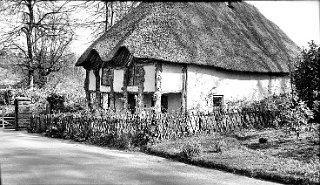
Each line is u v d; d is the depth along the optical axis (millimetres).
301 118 11867
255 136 13094
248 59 20109
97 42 21078
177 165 9906
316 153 9984
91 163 9859
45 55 35094
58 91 30406
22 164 9523
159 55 16547
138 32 17594
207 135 13953
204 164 9797
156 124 12914
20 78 41219
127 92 18656
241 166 9094
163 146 12094
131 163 10039
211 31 19922
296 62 14281
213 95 18922
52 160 10195
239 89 20312
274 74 21812
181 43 17688
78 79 42469
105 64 20094
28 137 16828
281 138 12234
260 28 24531
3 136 17281
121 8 28234
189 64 17750
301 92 13266
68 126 16375
